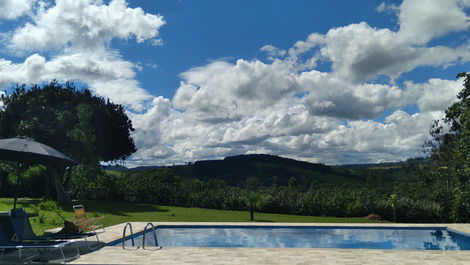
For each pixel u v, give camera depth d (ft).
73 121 102.78
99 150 116.67
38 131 99.14
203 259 26.25
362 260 25.50
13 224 28.22
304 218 89.25
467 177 73.46
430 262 24.70
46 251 29.66
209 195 107.55
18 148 31.35
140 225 49.65
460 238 42.93
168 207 100.48
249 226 50.21
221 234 47.01
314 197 101.14
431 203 99.14
